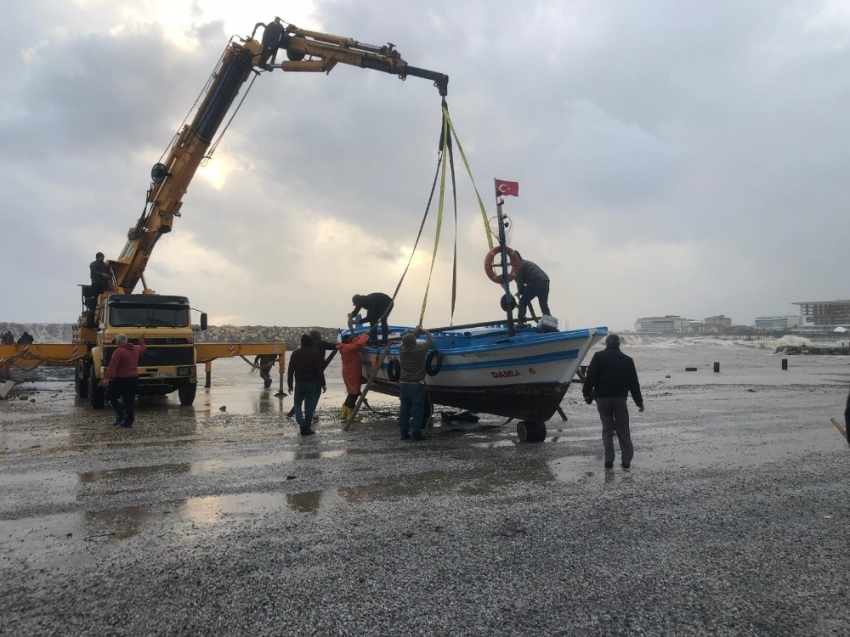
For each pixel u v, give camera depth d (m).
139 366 14.04
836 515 5.72
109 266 17.06
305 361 10.49
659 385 21.84
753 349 87.62
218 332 71.56
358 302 13.99
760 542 4.98
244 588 4.04
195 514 5.65
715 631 3.51
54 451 8.79
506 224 10.91
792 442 9.86
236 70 16.53
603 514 5.73
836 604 3.85
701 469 7.77
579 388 20.42
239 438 10.11
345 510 5.81
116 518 5.52
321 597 3.91
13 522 5.39
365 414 13.65
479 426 12.03
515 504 6.06
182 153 17.14
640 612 3.74
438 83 15.27
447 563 4.50
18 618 3.61
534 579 4.22
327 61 15.63
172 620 3.60
